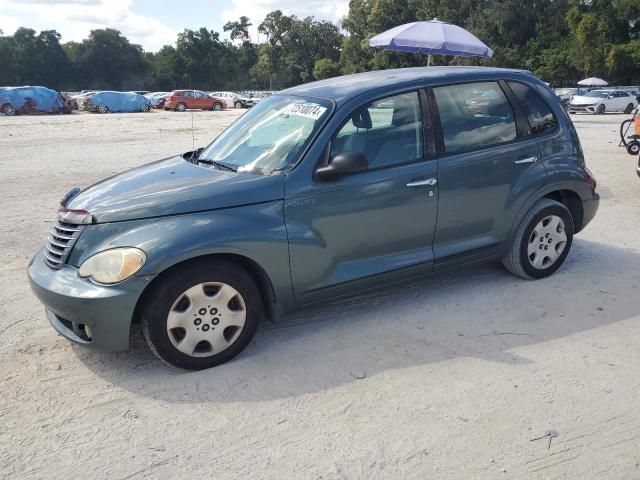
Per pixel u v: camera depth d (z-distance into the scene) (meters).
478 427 3.13
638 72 55.06
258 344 4.08
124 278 3.40
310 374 3.68
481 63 60.69
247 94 57.81
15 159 12.84
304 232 3.89
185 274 3.54
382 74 4.71
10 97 36.44
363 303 4.74
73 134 19.30
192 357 3.67
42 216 7.58
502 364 3.77
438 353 3.92
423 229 4.41
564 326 4.30
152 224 3.57
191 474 2.81
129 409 3.33
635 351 3.93
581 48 55.25
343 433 3.10
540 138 4.93
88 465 2.87
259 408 3.33
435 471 2.81
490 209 4.70
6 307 4.71
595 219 7.28
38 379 3.64
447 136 4.48
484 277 5.25
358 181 4.06
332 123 4.06
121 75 112.19
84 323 3.47
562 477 2.78
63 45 118.06
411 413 3.26
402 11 70.19
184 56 111.69
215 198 3.71
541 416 3.23
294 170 3.91
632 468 2.84
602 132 19.42
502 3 63.09
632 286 5.04
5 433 3.11
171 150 14.57
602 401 3.36
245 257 3.73
